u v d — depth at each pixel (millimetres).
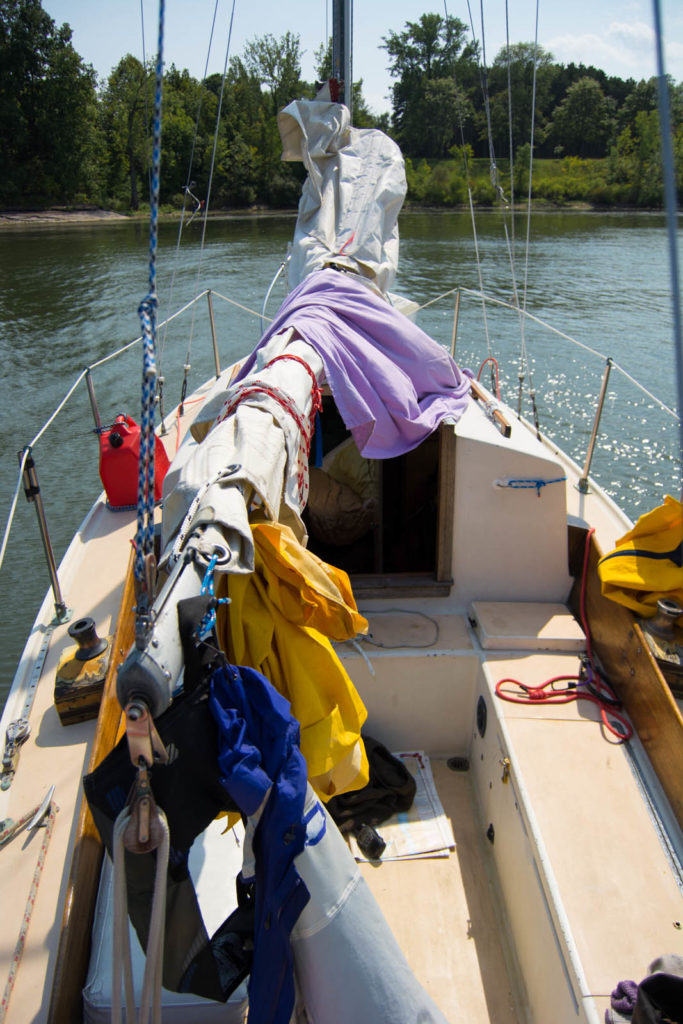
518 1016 2205
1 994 1726
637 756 2457
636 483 7457
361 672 2939
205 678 1241
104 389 9977
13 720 2520
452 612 3217
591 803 2287
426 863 2660
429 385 3201
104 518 3836
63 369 10914
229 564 1384
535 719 2617
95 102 38656
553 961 1988
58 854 2051
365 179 4363
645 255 20453
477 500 3020
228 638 1655
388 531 3811
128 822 1079
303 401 2141
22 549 6387
